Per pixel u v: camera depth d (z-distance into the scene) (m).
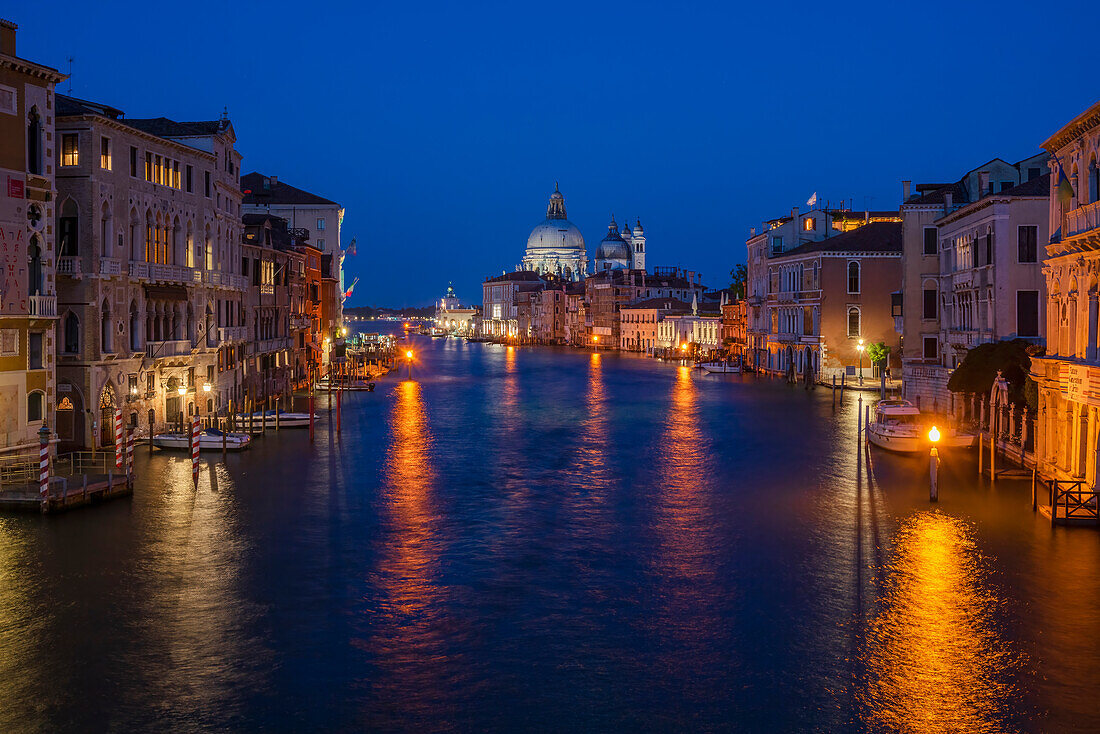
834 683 19.25
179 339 51.19
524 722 17.78
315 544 29.42
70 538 29.48
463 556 28.22
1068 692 18.75
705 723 17.69
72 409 42.66
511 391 88.25
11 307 36.09
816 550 28.56
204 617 22.92
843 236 89.25
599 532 31.09
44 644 21.19
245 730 17.45
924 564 26.83
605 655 20.73
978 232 50.53
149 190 47.56
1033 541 28.77
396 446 50.22
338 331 106.06
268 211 101.12
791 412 66.56
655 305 172.38
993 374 43.47
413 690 19.08
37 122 37.84
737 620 22.73
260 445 49.94
